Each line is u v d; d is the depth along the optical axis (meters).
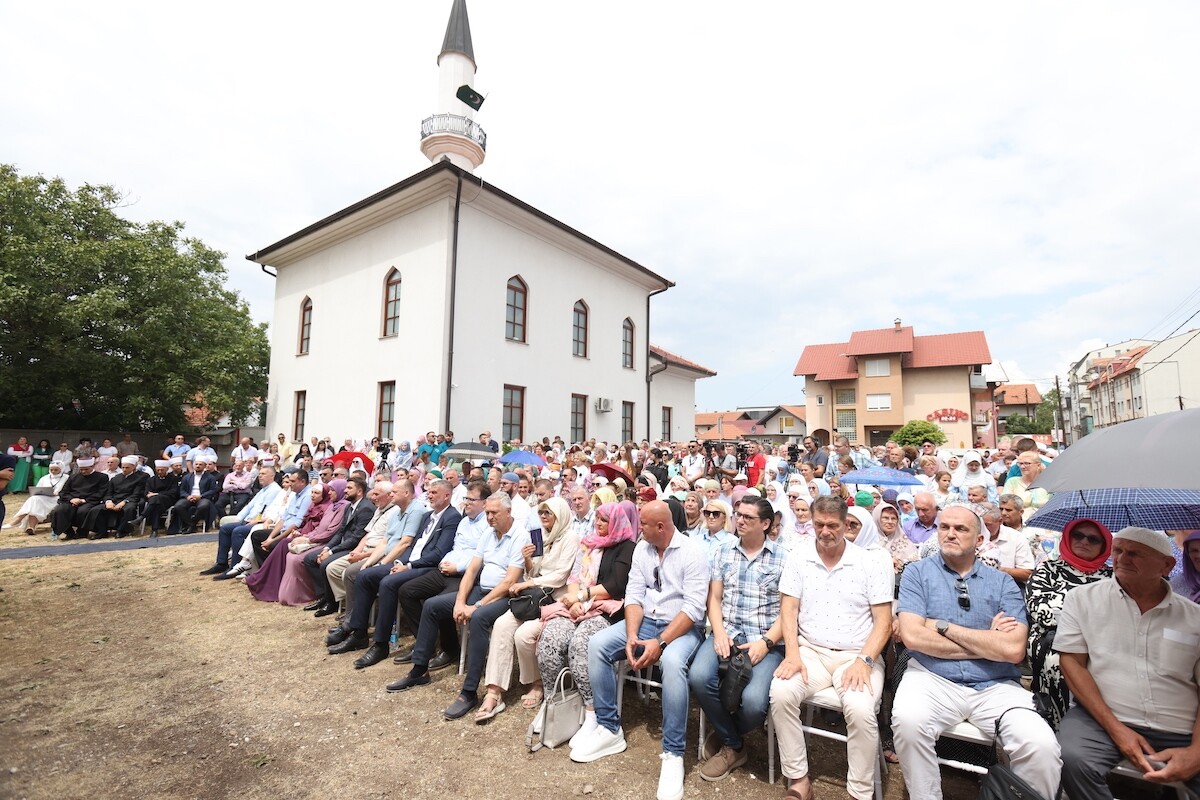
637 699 4.32
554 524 4.61
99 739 3.56
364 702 4.11
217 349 20.14
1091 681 2.74
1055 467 2.63
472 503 5.20
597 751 3.44
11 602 6.23
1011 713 2.74
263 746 3.50
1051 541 5.29
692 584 3.67
